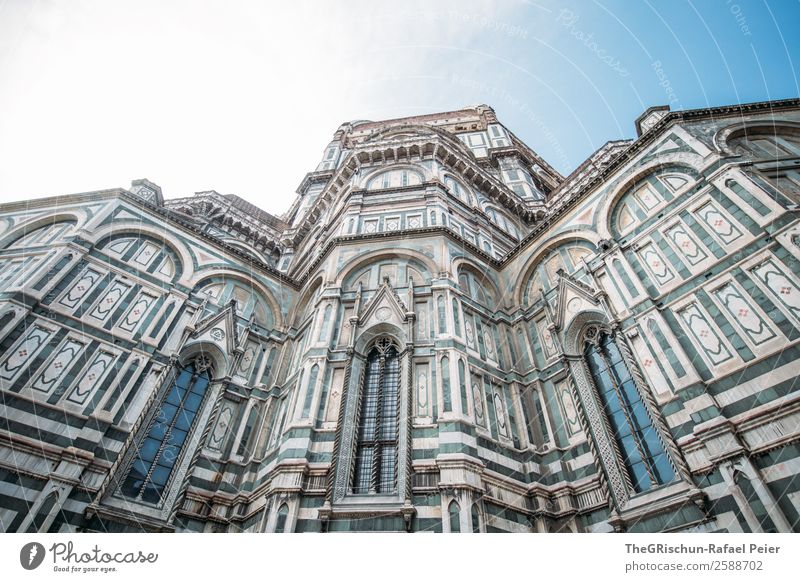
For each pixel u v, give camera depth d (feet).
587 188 68.18
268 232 119.85
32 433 44.16
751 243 44.65
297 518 42.57
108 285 59.62
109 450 48.06
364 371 56.65
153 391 54.65
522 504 48.32
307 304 77.77
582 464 50.14
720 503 36.24
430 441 47.80
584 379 55.62
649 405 45.42
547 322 64.59
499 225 98.73
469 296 68.80
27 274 53.98
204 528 49.85
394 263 70.33
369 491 45.65
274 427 59.36
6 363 46.42
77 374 50.29
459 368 54.24
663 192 57.31
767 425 36.29
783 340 38.45
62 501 42.24
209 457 55.42
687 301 47.70
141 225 68.54
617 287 56.18
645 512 41.24
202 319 66.44
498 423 54.80
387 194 87.61
